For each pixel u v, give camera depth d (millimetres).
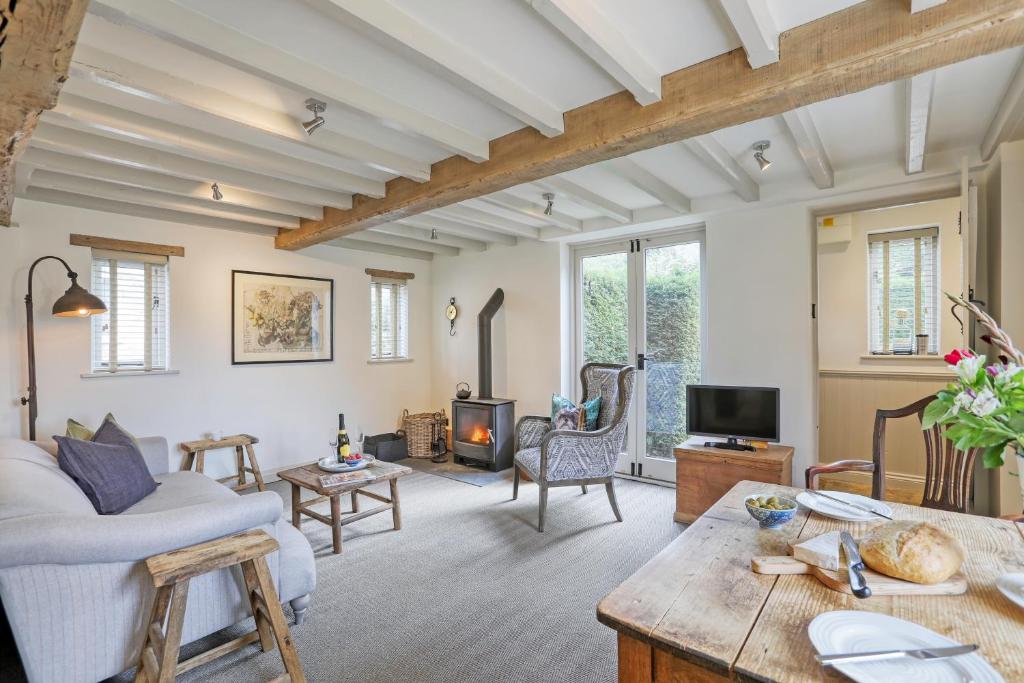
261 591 1808
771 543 1419
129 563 1764
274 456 4719
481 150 2703
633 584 1190
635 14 1702
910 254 4215
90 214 3688
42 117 2252
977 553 1339
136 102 2305
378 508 3287
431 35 1767
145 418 3955
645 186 3326
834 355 4445
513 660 2016
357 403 5375
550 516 3648
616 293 4879
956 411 1074
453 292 5969
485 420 5031
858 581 1104
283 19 1723
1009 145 2553
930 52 1556
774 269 3719
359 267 5406
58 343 3557
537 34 1801
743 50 1875
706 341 4219
